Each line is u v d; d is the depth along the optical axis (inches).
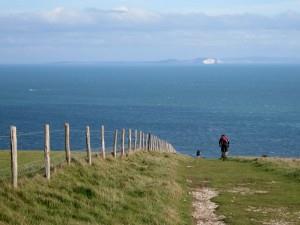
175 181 1419.8
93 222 830.5
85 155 1386.6
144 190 1107.9
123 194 1029.8
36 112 7652.6
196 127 6481.3
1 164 1402.6
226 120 7273.6
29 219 760.3
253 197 1266.0
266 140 5438.0
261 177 1647.4
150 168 1512.1
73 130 5541.3
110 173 1194.0
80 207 880.3
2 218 738.2
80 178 1061.1
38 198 852.6
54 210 829.2
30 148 4101.9
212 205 1162.6
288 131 6151.6
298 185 1465.3
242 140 5442.9
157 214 954.1
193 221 997.2
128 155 1702.8
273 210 1111.0
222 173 1769.2
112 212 904.9
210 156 4377.5
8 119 6633.9
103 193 976.9
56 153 1930.4
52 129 5634.8
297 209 1123.3
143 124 6614.2
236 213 1075.9
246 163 2185.0
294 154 4557.1
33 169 1056.2
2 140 4589.1
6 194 824.9
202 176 1664.6
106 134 4963.1
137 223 880.9
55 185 951.0
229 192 1339.8
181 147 4916.3
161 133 5861.2
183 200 1182.9
